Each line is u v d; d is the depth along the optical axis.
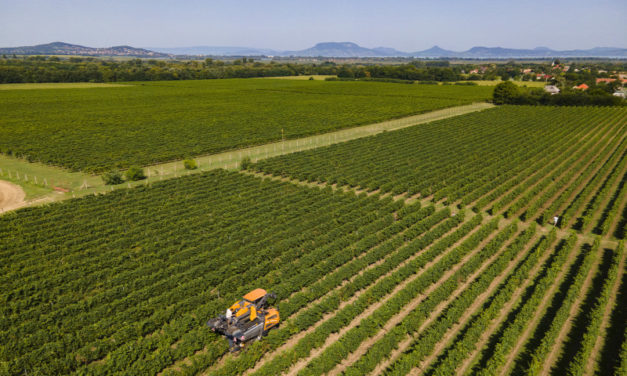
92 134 94.94
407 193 56.16
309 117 120.62
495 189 57.47
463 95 180.50
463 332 26.58
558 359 23.89
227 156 77.19
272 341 25.33
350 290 30.84
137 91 194.38
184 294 30.42
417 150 77.12
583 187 57.53
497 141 85.06
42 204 50.88
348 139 92.19
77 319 26.84
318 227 41.75
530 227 41.34
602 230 41.16
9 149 77.00
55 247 37.19
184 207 48.12
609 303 29.33
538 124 105.06
